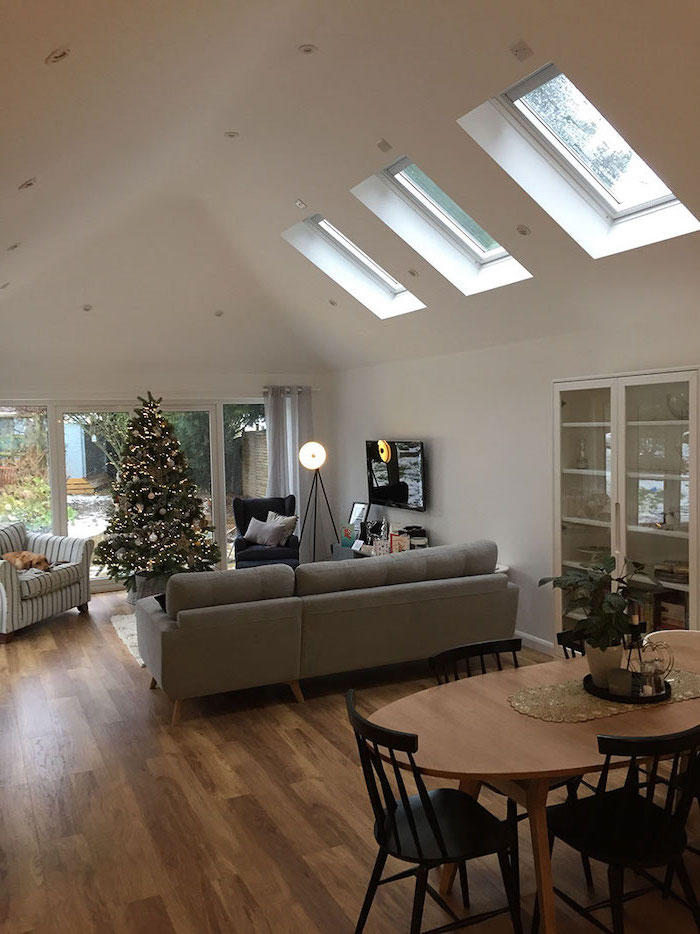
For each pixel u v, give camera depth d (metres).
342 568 5.16
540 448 6.09
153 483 7.63
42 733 4.77
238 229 6.82
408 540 7.42
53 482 8.52
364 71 4.03
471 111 4.01
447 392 7.23
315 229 6.74
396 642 5.29
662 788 3.82
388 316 7.05
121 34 2.73
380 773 2.61
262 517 8.93
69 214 5.21
